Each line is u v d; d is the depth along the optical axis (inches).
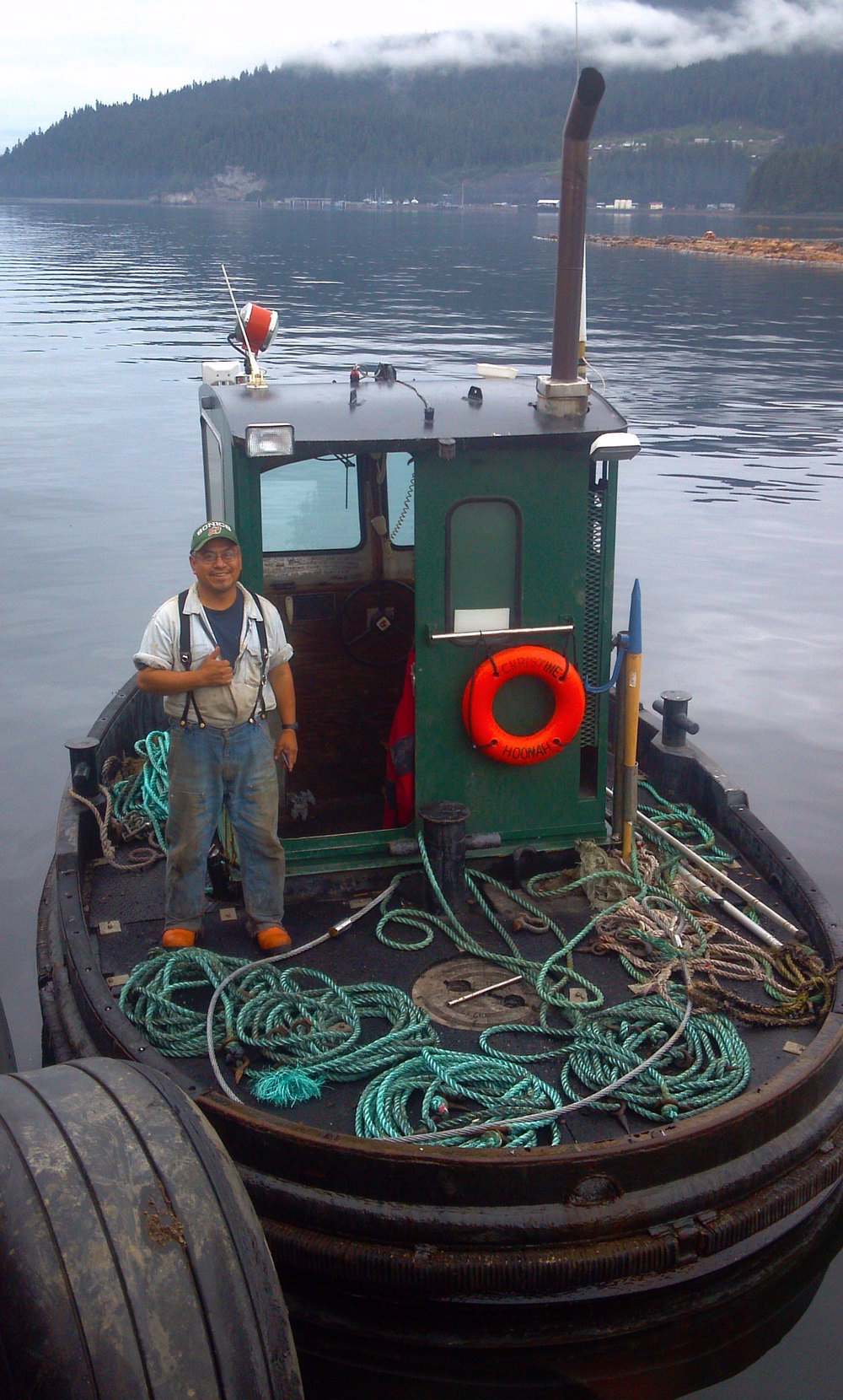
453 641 189.3
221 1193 103.0
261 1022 164.4
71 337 1200.8
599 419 184.9
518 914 191.3
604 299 1630.2
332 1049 157.9
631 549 499.2
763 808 278.2
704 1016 165.8
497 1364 136.4
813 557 487.5
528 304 1558.8
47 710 331.0
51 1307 92.9
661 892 191.9
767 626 406.9
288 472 212.2
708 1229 135.9
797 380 958.4
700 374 985.5
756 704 341.7
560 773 198.8
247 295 1700.3
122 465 637.9
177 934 181.2
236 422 180.2
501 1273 131.9
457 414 185.6
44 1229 95.3
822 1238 155.2
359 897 195.8
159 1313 94.9
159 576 448.8
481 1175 132.9
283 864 181.3
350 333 1176.8
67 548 482.9
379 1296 134.7
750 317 1413.6
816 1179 145.0
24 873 250.5
